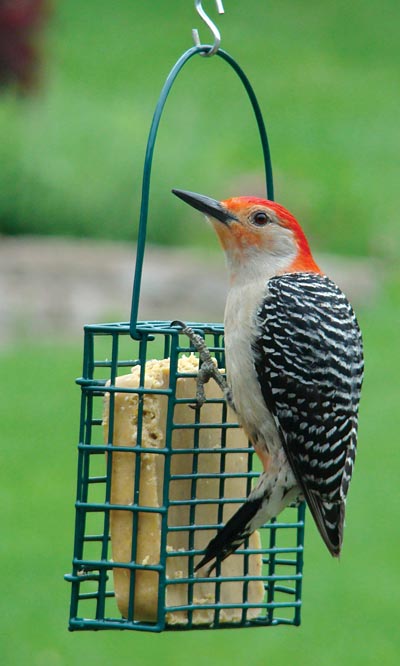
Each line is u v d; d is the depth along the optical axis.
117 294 20.61
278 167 28.73
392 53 39.41
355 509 13.88
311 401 7.29
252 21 41.72
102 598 7.37
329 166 29.05
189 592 7.42
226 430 7.76
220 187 25.86
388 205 26.66
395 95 35.12
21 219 23.23
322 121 32.53
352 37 40.69
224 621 7.61
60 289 20.31
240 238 7.62
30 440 15.47
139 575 7.29
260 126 7.94
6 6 25.80
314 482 7.27
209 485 7.66
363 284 21.91
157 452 7.24
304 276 7.60
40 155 23.56
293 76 36.41
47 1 26.98
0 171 23.16
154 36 39.81
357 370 7.45
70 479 14.31
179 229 23.95
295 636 11.47
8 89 26.27
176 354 7.30
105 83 34.81
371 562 12.68
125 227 23.64
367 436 15.84
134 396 7.34
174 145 25.42
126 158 24.06
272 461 7.41
